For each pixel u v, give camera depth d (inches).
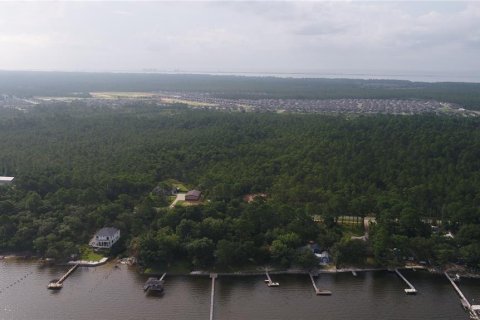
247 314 6953.7
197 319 6811.0
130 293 7544.3
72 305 7160.4
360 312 7032.5
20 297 7401.6
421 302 7352.4
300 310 7076.8
